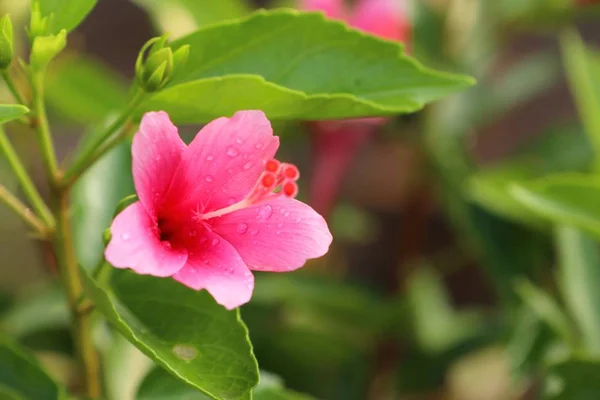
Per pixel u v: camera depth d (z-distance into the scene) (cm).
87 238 66
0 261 97
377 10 77
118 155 68
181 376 53
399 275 90
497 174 79
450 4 85
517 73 94
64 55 86
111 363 67
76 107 84
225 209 54
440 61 87
